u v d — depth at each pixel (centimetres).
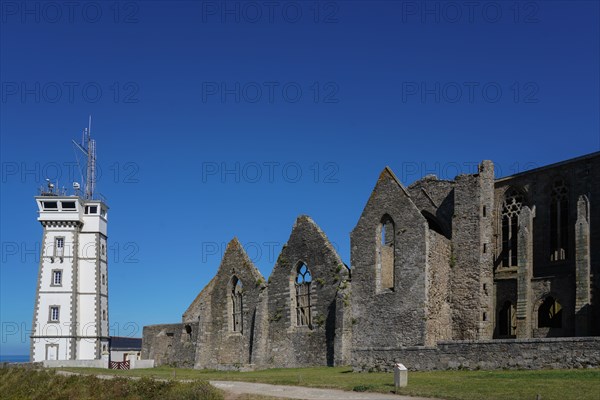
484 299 5903
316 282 6769
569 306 5722
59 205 10631
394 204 6134
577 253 5625
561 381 3566
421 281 5806
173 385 4472
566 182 6259
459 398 3322
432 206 6612
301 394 3747
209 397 3922
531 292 5959
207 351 7956
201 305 8438
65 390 5266
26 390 5669
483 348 4531
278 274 7200
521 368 4319
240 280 7738
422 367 4850
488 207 6066
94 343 10344
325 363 6500
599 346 4038
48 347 10212
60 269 10481
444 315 5950
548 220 6334
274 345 7062
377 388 3784
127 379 5081
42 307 10350
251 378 4959
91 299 10469
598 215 5922
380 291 6103
